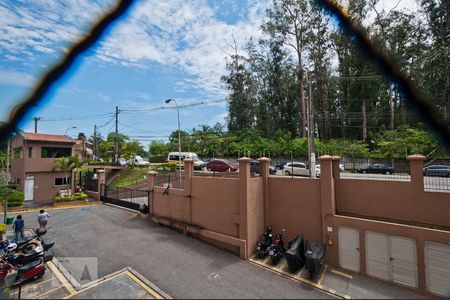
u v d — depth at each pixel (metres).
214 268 9.29
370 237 9.20
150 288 7.90
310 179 10.72
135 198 19.95
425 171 20.67
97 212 16.75
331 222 10.02
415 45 27.00
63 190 22.48
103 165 31.75
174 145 49.00
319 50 37.19
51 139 23.39
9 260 8.30
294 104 42.06
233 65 43.50
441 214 8.60
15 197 18.12
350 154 29.41
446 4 26.12
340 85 38.22
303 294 7.88
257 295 7.71
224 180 11.29
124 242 11.49
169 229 13.34
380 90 33.97
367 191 10.19
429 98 8.44
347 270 9.57
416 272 8.32
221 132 45.62
